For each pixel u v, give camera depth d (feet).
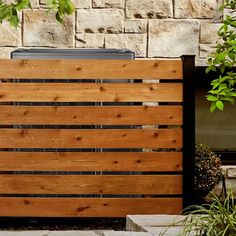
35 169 21.03
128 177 21.07
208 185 22.77
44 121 21.07
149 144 21.15
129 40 24.71
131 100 21.08
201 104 25.72
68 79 21.09
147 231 16.49
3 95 21.01
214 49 24.88
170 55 24.82
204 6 24.88
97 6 24.68
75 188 21.08
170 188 21.09
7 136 21.06
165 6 24.81
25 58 21.59
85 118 21.08
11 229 21.06
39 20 24.62
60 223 21.85
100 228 21.39
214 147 25.80
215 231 14.52
